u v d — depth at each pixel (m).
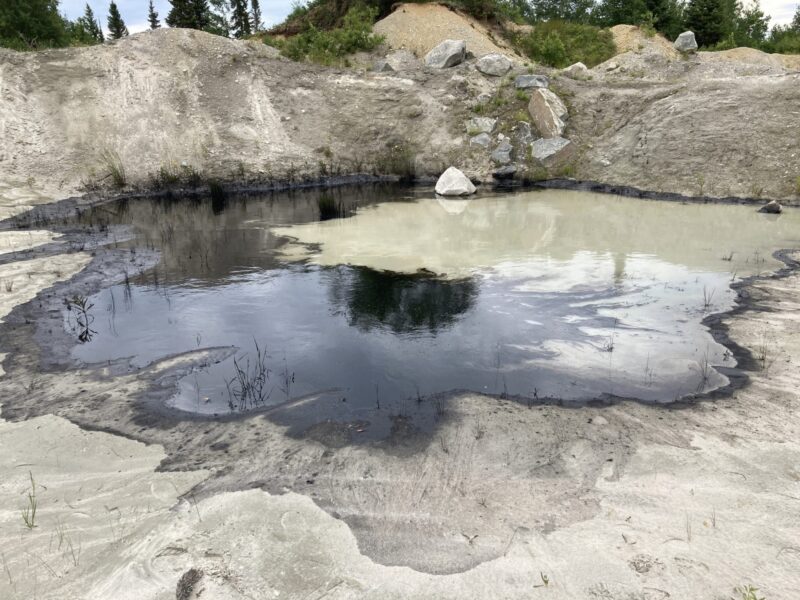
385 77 19.19
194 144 16.08
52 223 11.59
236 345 5.91
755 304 6.62
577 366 5.24
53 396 4.83
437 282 7.75
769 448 3.84
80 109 15.88
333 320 6.52
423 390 4.88
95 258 9.07
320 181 16.52
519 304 6.86
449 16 24.14
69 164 14.69
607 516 3.25
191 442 4.15
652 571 2.82
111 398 4.80
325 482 3.64
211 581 2.85
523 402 4.61
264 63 18.83
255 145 16.69
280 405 4.68
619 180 14.59
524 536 3.12
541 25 25.59
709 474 3.59
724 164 13.38
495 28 25.94
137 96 16.58
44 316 6.65
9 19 23.69
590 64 23.16
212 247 9.77
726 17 30.95
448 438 4.12
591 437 4.07
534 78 17.78
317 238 10.31
